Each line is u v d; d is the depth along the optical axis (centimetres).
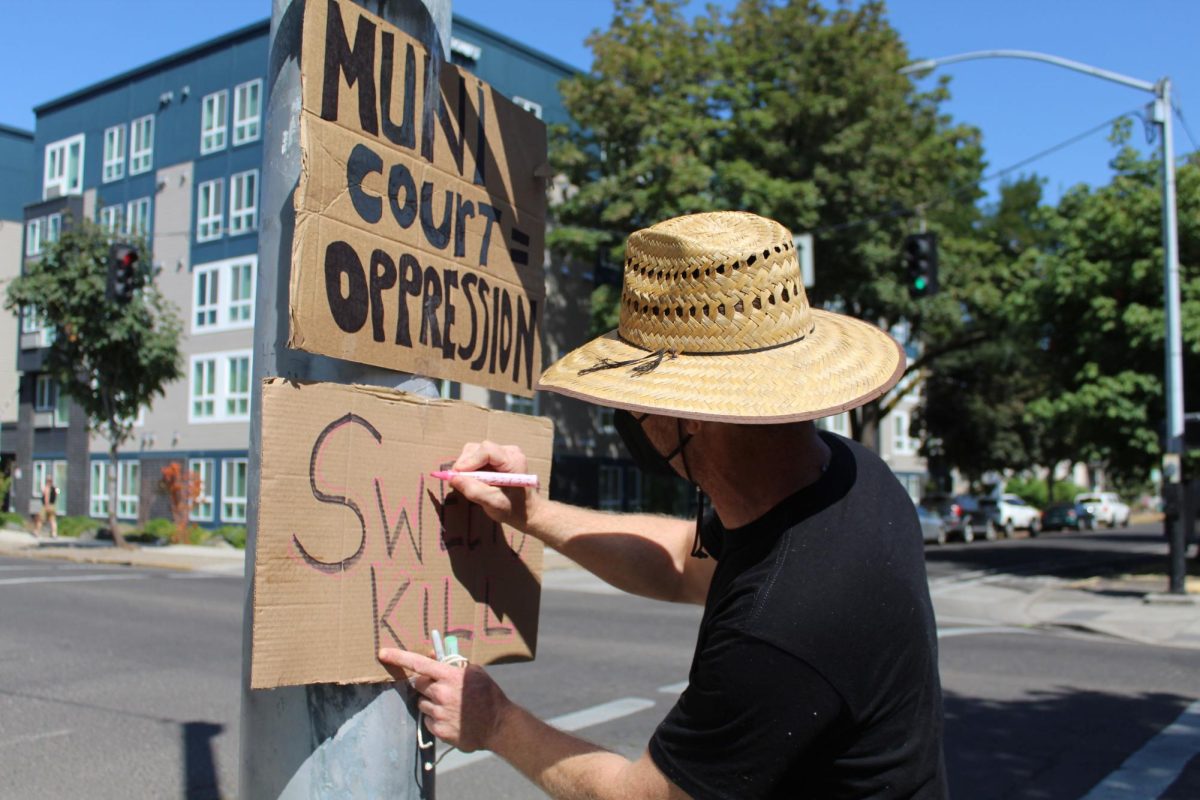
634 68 2378
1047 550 2800
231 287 2947
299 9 177
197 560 2080
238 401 2902
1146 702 757
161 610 1226
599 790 164
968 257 2697
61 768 561
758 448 166
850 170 2325
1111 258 1831
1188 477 1914
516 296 223
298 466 166
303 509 166
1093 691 799
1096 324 1825
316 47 171
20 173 3897
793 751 150
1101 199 1833
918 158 2377
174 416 3052
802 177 2358
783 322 168
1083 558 2466
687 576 224
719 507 174
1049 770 575
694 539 220
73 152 3472
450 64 206
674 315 168
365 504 177
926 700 161
